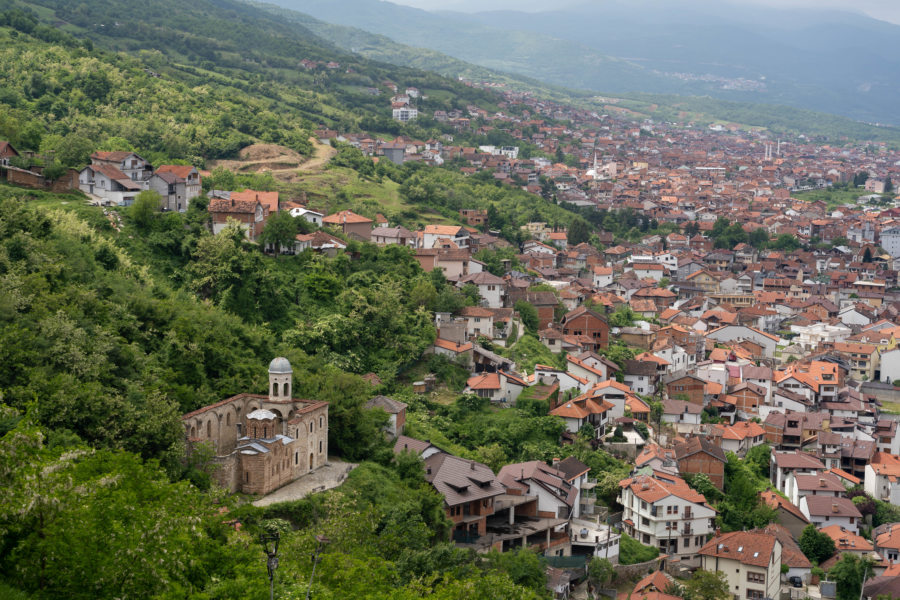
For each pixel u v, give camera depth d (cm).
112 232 16538
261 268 16662
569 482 14288
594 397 17375
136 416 9938
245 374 12775
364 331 16862
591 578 12731
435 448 13362
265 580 7038
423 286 18888
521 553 11612
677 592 12662
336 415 12456
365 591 7812
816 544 14975
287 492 10731
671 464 16012
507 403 16750
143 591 6669
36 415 8862
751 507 15938
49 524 6581
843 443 18575
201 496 8812
